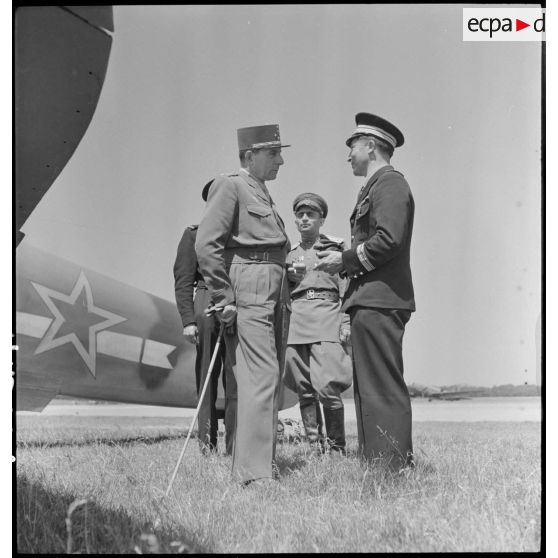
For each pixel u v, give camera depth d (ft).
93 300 19.13
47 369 18.85
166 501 10.85
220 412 18.94
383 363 12.30
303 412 16.80
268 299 12.97
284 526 9.87
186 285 16.26
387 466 11.96
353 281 12.59
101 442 16.96
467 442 16.37
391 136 13.01
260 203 13.19
